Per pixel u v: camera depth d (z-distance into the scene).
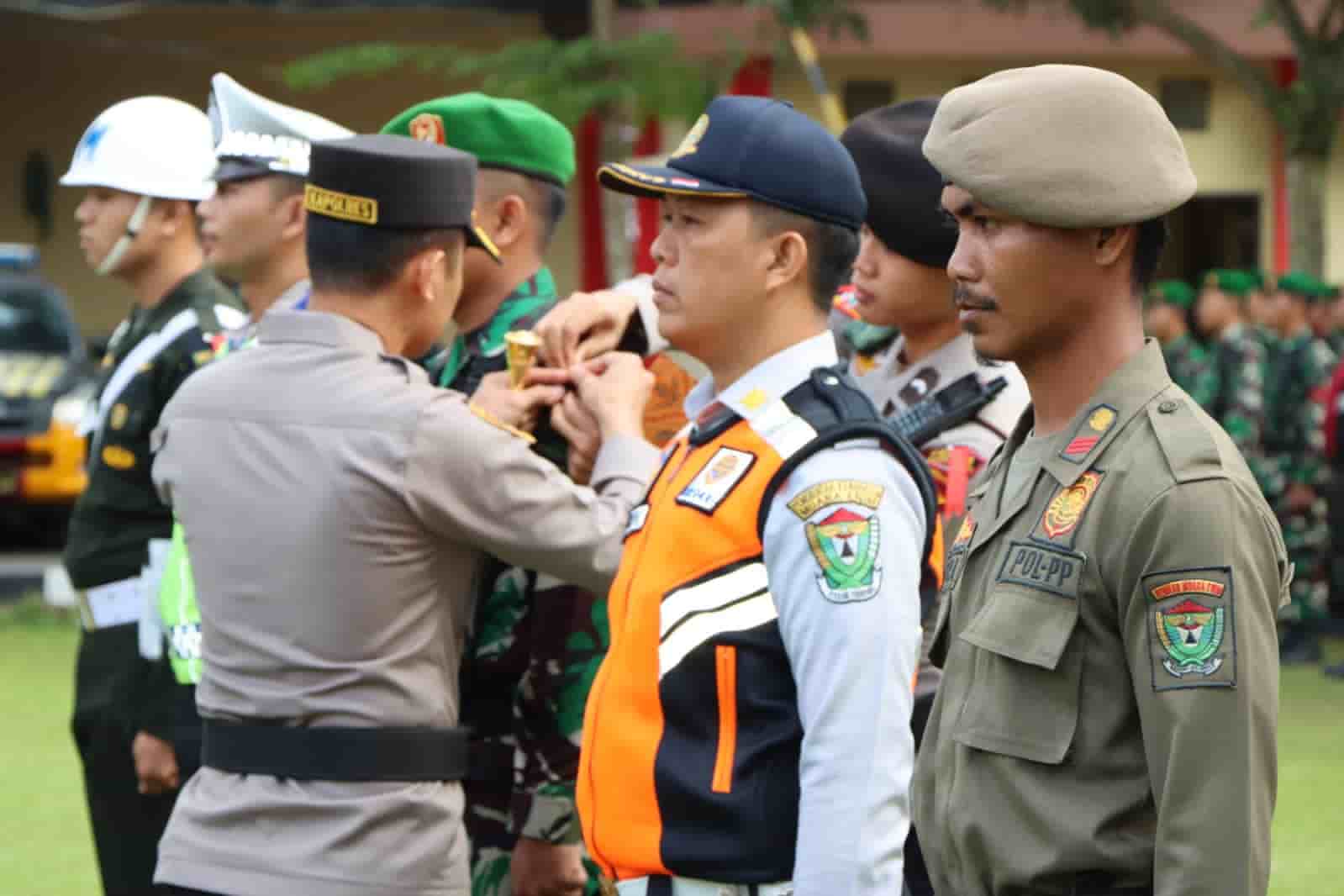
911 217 4.34
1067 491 3.08
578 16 23.16
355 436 4.00
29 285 19.97
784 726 3.37
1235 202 25.19
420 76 24.88
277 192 5.72
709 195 3.55
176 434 4.21
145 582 6.02
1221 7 23.36
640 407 4.54
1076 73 3.07
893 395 4.55
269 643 3.98
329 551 3.96
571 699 4.74
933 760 3.26
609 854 3.46
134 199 6.32
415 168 4.12
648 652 3.44
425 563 4.04
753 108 3.60
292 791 3.95
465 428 4.04
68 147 26.56
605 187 3.68
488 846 4.86
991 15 23.02
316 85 18.89
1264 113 24.52
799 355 3.56
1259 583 2.93
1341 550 15.80
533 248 5.07
